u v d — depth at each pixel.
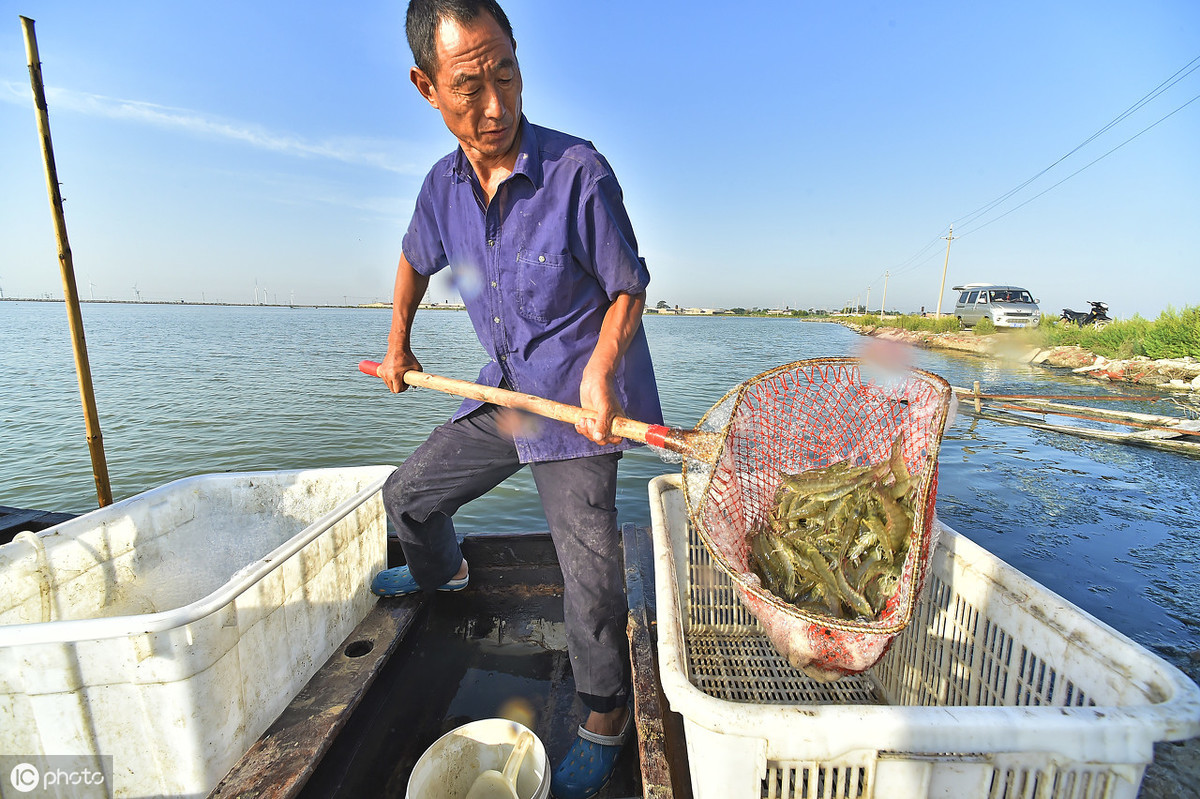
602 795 2.11
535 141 2.09
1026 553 6.25
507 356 2.29
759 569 2.18
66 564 2.29
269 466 9.25
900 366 2.02
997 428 12.35
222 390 15.97
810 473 2.29
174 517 2.77
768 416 2.27
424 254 2.58
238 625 1.93
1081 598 5.37
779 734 1.22
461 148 2.20
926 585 2.17
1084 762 1.20
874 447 2.31
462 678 2.77
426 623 3.06
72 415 12.52
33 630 1.61
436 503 2.54
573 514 2.21
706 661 2.50
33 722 1.67
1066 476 8.92
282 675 2.16
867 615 1.91
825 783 1.25
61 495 8.08
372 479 2.98
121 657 1.67
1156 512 7.44
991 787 1.25
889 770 1.22
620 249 2.07
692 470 1.94
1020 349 26.30
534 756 2.03
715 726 1.25
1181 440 10.64
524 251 2.12
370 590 2.86
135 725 1.74
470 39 1.80
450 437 2.49
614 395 2.02
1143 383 19.11
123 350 28.48
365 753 2.31
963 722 1.20
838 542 2.08
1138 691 1.33
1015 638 1.73
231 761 1.90
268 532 3.05
